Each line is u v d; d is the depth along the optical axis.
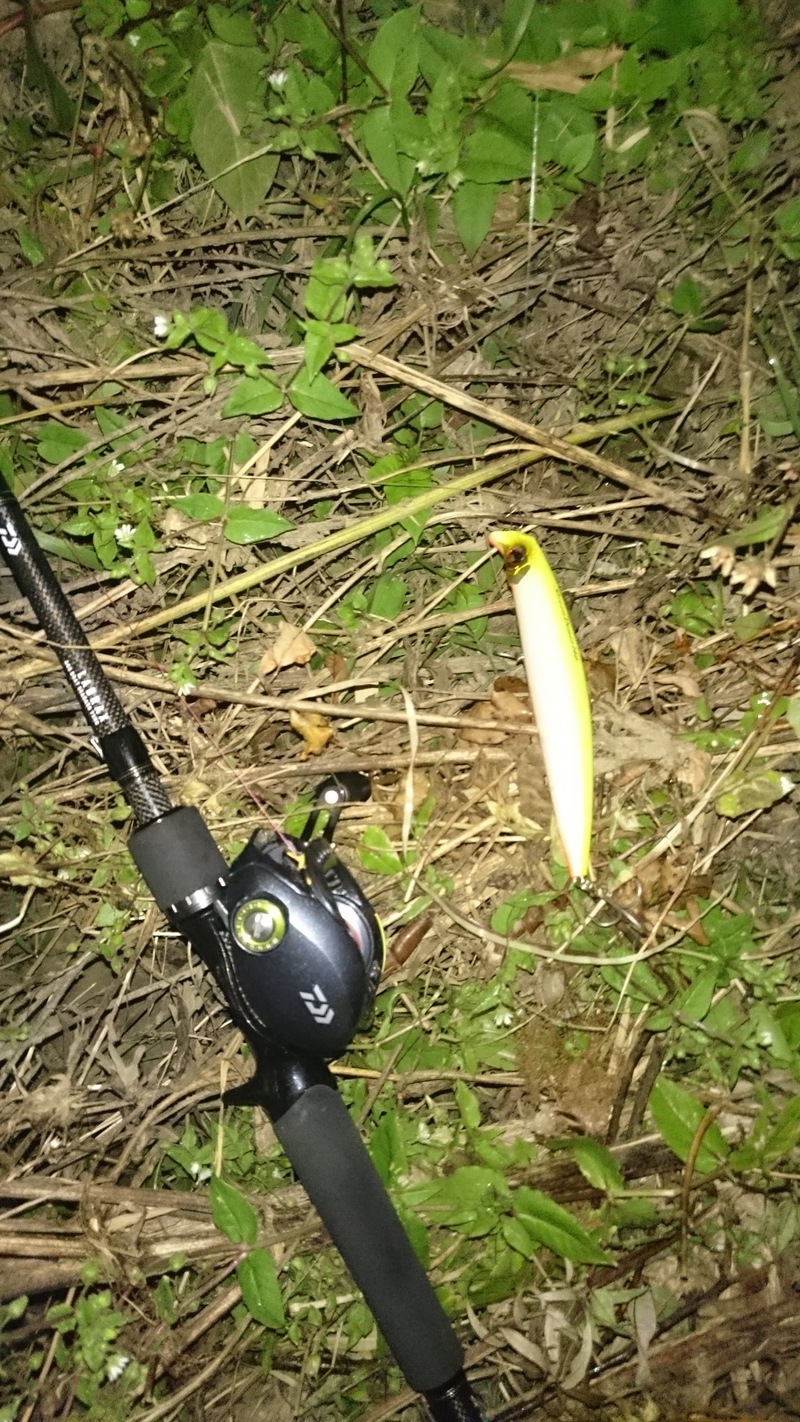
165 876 0.36
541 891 0.43
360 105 0.42
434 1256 0.43
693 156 0.44
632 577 0.46
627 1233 0.45
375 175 0.43
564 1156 0.44
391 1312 0.36
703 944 0.43
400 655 0.46
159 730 0.45
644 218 0.45
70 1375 0.43
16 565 0.38
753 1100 0.44
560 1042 0.44
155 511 0.43
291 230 0.44
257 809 0.44
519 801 0.43
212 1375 0.44
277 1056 0.37
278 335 0.44
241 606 0.44
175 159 0.45
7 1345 0.43
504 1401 0.45
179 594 0.45
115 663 0.44
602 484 0.47
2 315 0.43
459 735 0.45
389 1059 0.43
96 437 0.43
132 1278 0.42
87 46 0.44
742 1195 0.45
